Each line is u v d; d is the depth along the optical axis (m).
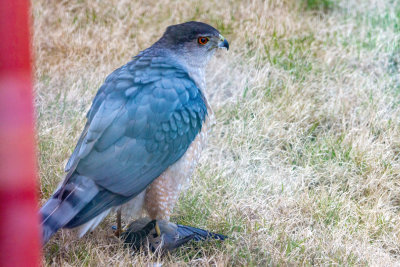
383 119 11.84
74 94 12.18
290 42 13.89
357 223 9.50
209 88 12.81
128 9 14.63
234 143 11.37
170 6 14.89
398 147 11.36
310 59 13.47
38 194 9.73
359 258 8.74
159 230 8.59
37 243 4.57
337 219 9.66
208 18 14.70
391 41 14.09
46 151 10.44
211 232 9.08
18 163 4.19
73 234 8.73
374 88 12.75
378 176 10.59
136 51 13.62
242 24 14.62
